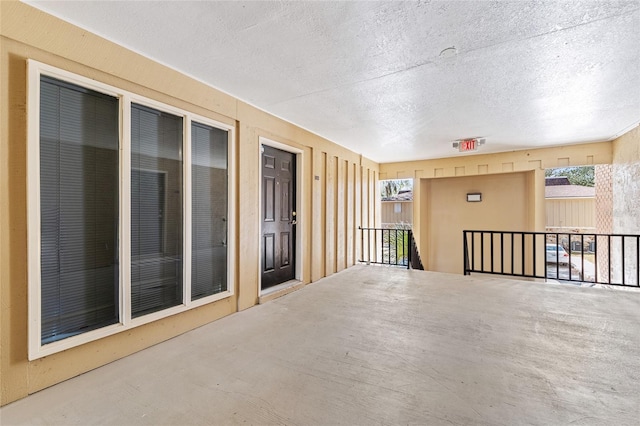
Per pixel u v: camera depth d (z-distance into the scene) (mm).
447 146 5645
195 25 2025
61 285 1977
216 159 3135
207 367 2096
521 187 6477
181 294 2736
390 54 2400
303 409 1633
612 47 2271
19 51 1765
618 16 1896
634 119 4012
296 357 2229
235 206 3324
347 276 5023
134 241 2379
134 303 2371
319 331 2719
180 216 2746
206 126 3020
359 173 6312
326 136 4977
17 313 1758
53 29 1890
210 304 2996
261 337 2604
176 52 2375
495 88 3047
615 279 4961
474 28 2045
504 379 1902
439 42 2223
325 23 1997
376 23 1995
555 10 1852
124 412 1624
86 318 2094
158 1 1779
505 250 6621
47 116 1921
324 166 5102
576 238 8852
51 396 1773
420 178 7008
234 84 2975
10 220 1738
